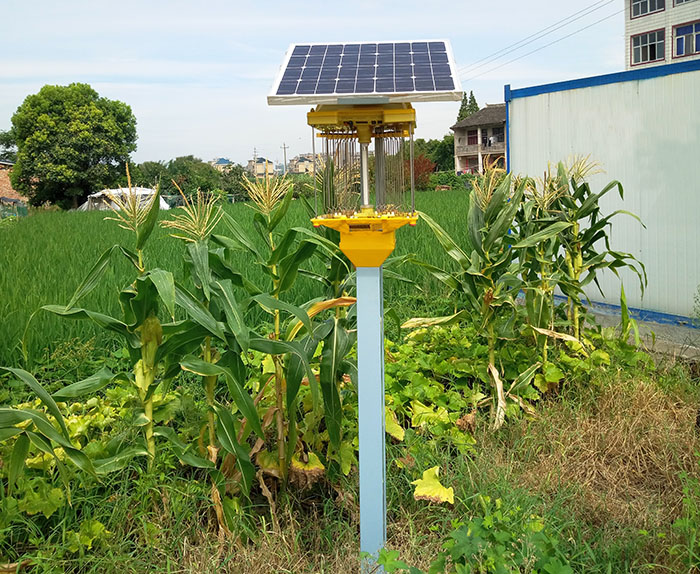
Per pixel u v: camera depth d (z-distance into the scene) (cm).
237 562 294
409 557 292
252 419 307
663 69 620
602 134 679
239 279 345
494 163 451
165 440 378
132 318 310
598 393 457
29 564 286
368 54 304
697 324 598
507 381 479
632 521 324
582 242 527
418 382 437
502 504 320
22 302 648
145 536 295
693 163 609
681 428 413
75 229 1609
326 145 295
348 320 363
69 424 363
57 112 4928
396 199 297
